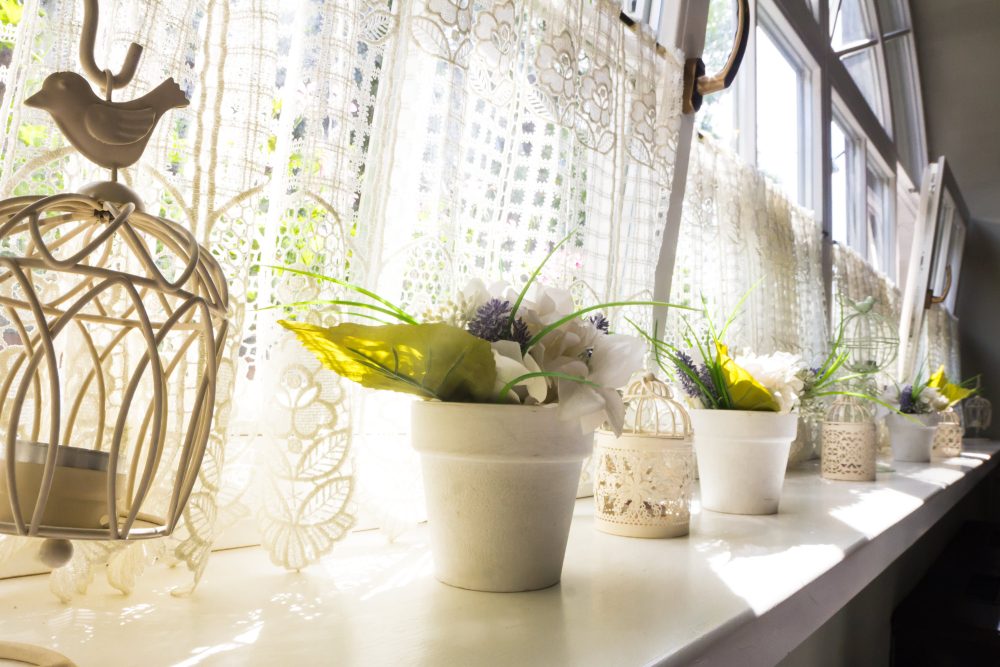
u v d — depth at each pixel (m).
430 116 0.84
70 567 0.53
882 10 4.24
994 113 4.81
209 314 0.39
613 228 1.11
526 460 0.60
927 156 4.95
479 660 0.46
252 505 0.73
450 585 0.64
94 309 0.54
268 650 0.46
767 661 0.63
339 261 0.67
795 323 2.06
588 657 0.47
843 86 3.06
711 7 1.92
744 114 2.10
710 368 1.17
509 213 1.00
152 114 0.38
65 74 0.36
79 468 0.34
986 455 3.04
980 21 4.53
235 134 0.62
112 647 0.45
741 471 1.13
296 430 0.64
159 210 0.59
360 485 0.79
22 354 0.47
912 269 3.31
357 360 0.57
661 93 1.33
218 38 0.61
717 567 0.75
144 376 0.58
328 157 0.67
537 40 1.02
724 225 1.72
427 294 0.79
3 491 0.33
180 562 0.65
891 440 2.45
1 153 0.51
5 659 0.38
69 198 0.34
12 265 0.31
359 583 0.64
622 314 1.19
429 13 0.76
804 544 0.89
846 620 1.71
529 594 0.63
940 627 1.57
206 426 0.40
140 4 0.55
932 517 1.48
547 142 1.03
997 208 4.98
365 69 0.73
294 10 0.76
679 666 0.49
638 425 0.95
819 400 1.73
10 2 0.56
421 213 0.83
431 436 0.61
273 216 0.72
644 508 0.90
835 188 3.23
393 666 0.44
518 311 0.65
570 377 0.59
